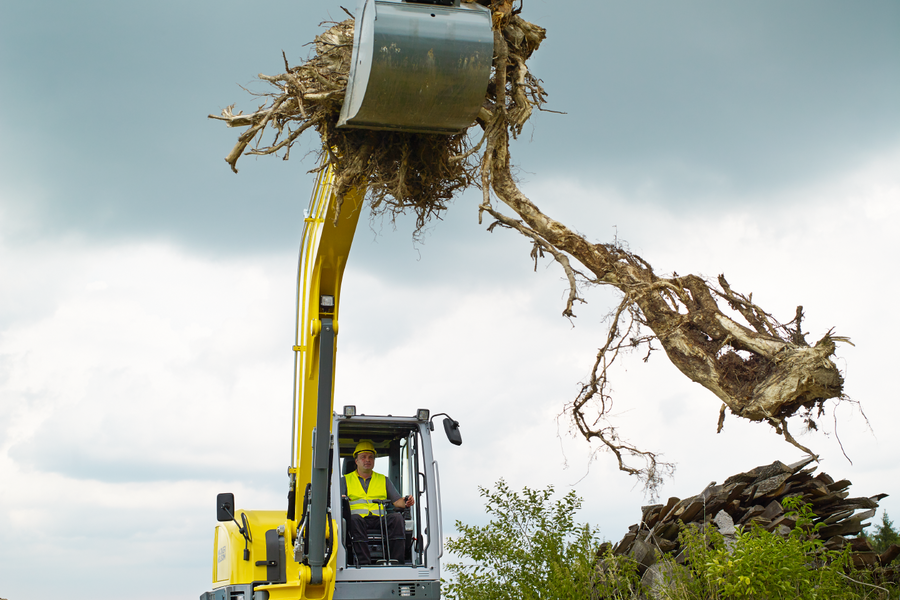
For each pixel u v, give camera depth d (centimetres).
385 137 553
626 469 584
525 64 571
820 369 539
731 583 608
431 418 704
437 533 657
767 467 866
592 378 586
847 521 806
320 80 534
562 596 720
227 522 770
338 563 633
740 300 595
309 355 677
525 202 583
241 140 550
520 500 822
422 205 587
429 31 447
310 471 665
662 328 592
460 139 576
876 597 661
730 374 572
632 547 805
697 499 824
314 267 680
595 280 561
